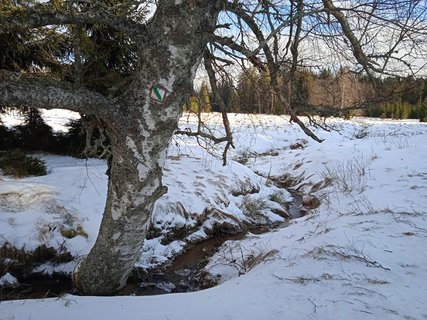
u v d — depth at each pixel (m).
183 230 7.35
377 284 3.61
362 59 3.69
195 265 6.50
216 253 6.76
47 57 5.99
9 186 6.43
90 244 5.97
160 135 3.77
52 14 3.37
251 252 6.18
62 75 6.10
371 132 19.94
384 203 6.61
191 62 3.63
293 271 4.11
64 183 6.97
